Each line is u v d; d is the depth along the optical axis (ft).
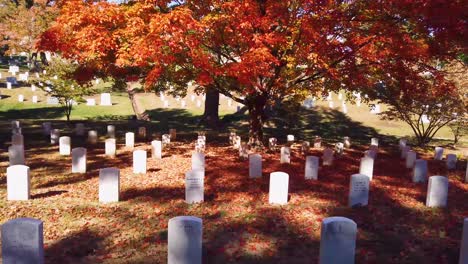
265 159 56.54
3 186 40.78
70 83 85.81
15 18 148.46
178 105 128.36
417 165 47.06
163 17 39.60
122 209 35.12
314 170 46.65
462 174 53.72
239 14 43.68
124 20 44.86
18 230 22.25
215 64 48.01
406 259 26.81
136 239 28.91
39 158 55.06
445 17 34.09
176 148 64.95
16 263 22.48
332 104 120.88
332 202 38.19
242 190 41.50
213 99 96.07
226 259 26.37
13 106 120.37
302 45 47.73
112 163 53.26
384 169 55.06
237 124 98.22
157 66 44.39
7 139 68.74
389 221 33.55
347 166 55.31
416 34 46.44
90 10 42.96
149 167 51.57
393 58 49.90
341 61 53.57
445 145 80.18
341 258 24.07
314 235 30.37
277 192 36.99
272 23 46.60
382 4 40.88
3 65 204.85
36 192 39.32
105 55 45.93
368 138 89.97
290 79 56.59
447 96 67.56
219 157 57.77
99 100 134.82
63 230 30.17
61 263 25.23
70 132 77.66
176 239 24.03
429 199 37.70
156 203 37.06
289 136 72.90
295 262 26.22
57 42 44.60
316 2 43.34
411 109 74.69
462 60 59.41
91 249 27.22
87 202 36.68
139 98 134.62
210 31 47.70
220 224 32.01
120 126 87.76
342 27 46.21
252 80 50.49
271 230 31.07
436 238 30.35
